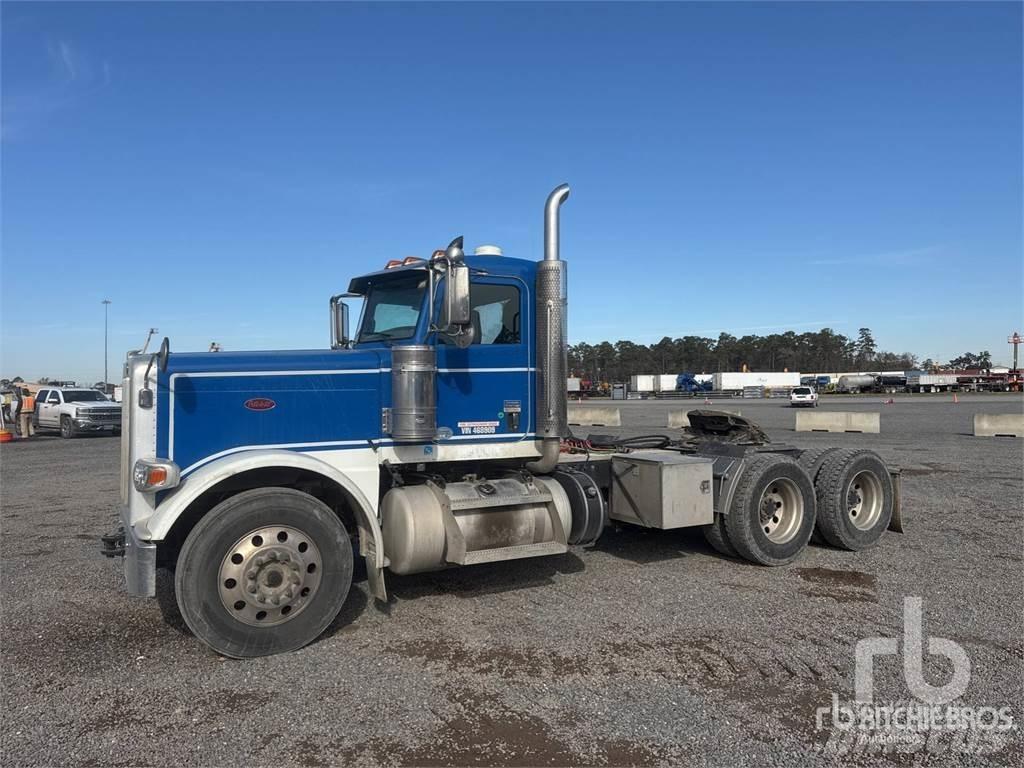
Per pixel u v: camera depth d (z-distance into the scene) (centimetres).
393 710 395
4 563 736
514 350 616
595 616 548
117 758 347
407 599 593
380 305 629
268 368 524
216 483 474
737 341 15312
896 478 805
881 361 15712
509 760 343
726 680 431
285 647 477
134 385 489
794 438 2241
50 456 1919
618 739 362
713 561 717
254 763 342
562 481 637
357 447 552
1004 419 2267
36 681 438
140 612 571
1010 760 342
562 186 615
